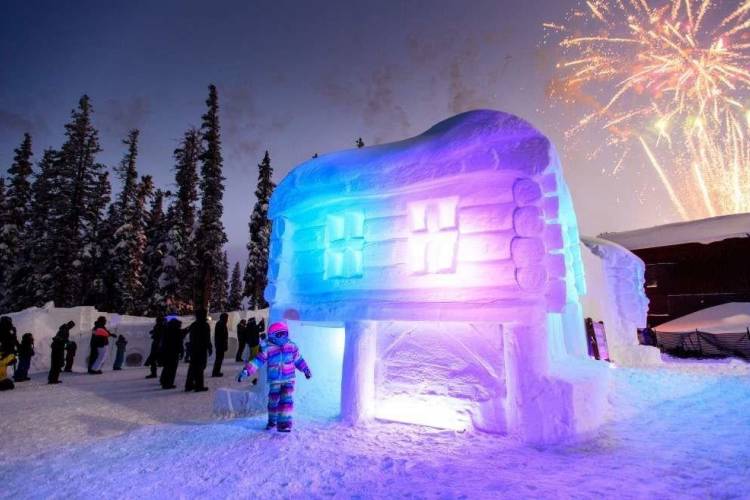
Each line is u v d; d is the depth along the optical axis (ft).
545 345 16.01
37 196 92.38
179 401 25.52
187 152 97.76
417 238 18.60
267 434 16.85
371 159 20.06
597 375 18.30
